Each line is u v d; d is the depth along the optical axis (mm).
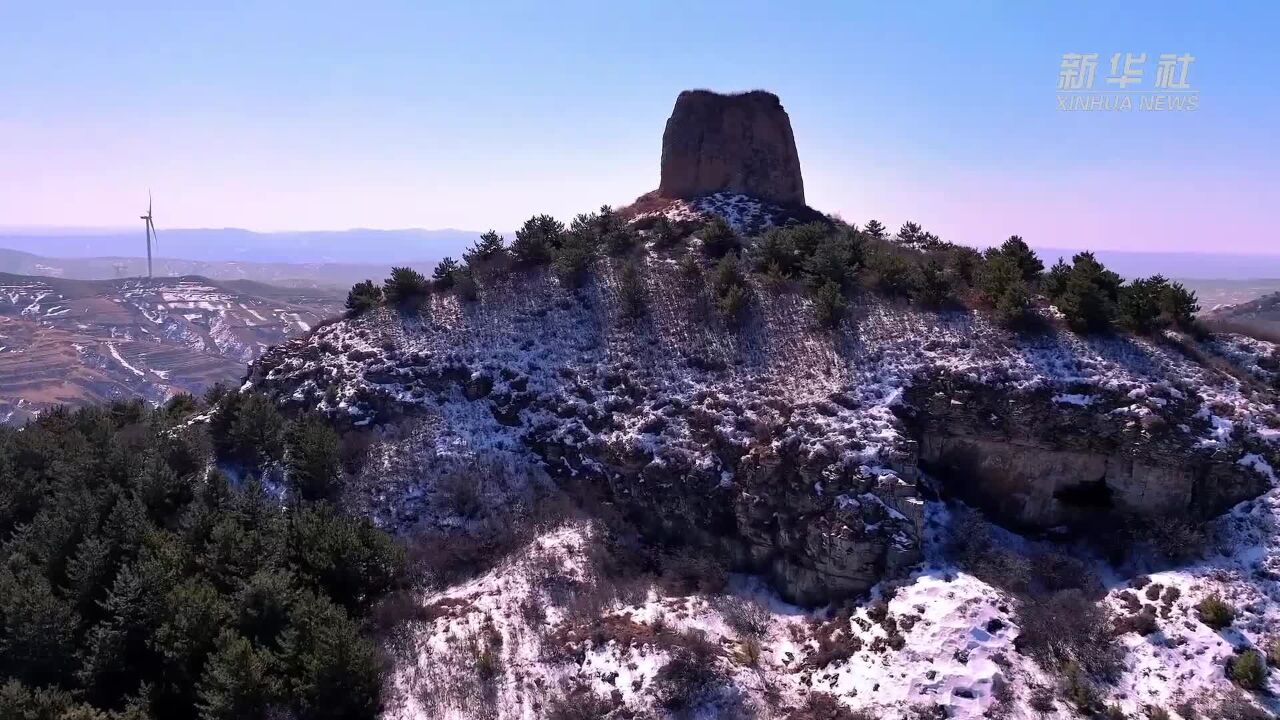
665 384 30656
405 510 29062
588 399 31359
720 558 26062
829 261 32562
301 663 20109
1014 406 25484
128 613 20812
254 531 24453
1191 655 19109
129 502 26281
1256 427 23859
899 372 27609
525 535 27688
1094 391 25281
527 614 23766
